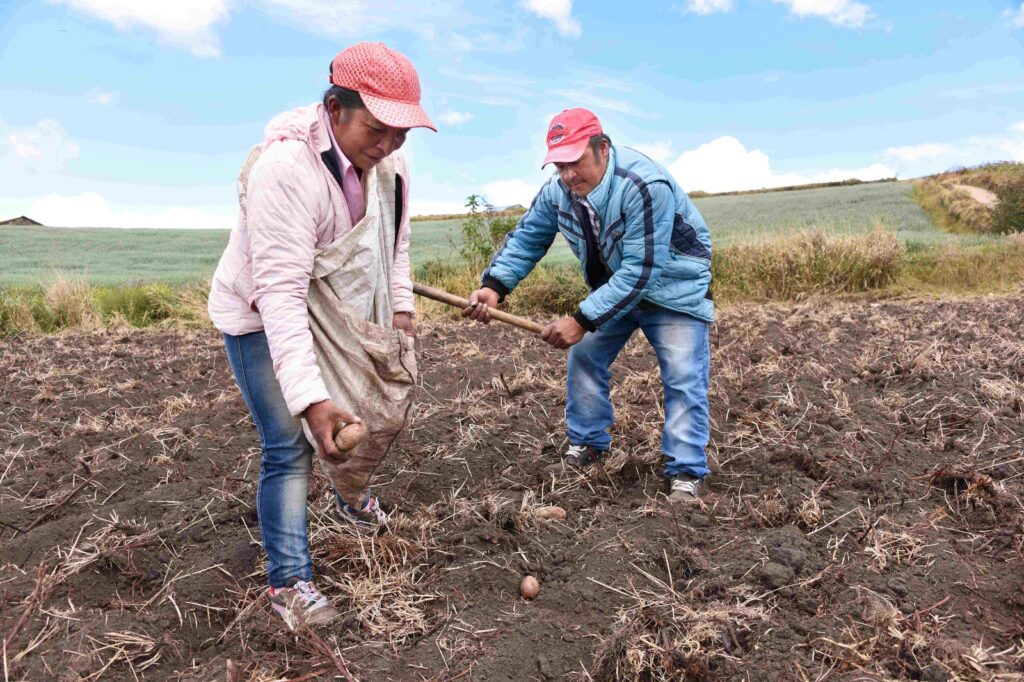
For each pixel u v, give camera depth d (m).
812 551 2.98
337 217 2.46
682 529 3.21
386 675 2.42
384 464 4.00
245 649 2.60
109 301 10.73
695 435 3.54
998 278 13.12
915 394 4.73
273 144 2.36
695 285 3.45
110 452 4.34
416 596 2.82
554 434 4.41
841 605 2.66
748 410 4.72
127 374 6.57
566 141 3.16
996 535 3.13
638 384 5.14
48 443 4.59
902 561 2.94
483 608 2.79
